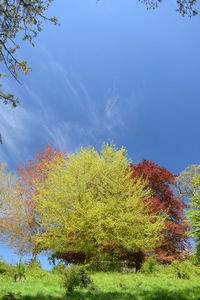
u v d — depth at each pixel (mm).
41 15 6523
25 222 22062
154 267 15195
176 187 27141
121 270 17000
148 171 22797
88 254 18609
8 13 6449
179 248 21172
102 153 21000
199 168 26625
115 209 18344
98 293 8664
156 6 6809
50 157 24125
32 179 22938
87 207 18141
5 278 11312
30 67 6633
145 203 20094
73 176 19609
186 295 8406
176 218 22062
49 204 19172
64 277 9938
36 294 8125
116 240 18312
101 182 20109
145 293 8695
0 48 6469
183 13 6785
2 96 6441
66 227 17641
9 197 22438
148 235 18219
